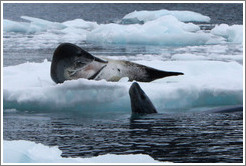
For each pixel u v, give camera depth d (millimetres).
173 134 19031
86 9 127250
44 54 46656
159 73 28938
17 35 66062
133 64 28922
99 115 22938
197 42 57594
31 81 27625
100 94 24297
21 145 16344
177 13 84625
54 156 15875
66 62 27547
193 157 16141
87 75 27969
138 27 66000
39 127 20438
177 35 57469
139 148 17203
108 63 28609
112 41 59406
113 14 116000
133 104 23000
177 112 23266
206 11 116125
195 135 18781
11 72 29656
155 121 21234
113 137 18641
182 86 25234
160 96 24562
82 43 58594
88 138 18578
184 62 32562
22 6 127750
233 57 44531
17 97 24391
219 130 19547
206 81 26719
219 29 66000
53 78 27453
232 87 25703
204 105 25234
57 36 66312
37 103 24312
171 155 16406
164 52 49656
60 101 24344
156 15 80500
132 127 20219
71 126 20547
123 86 24562
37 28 72125
